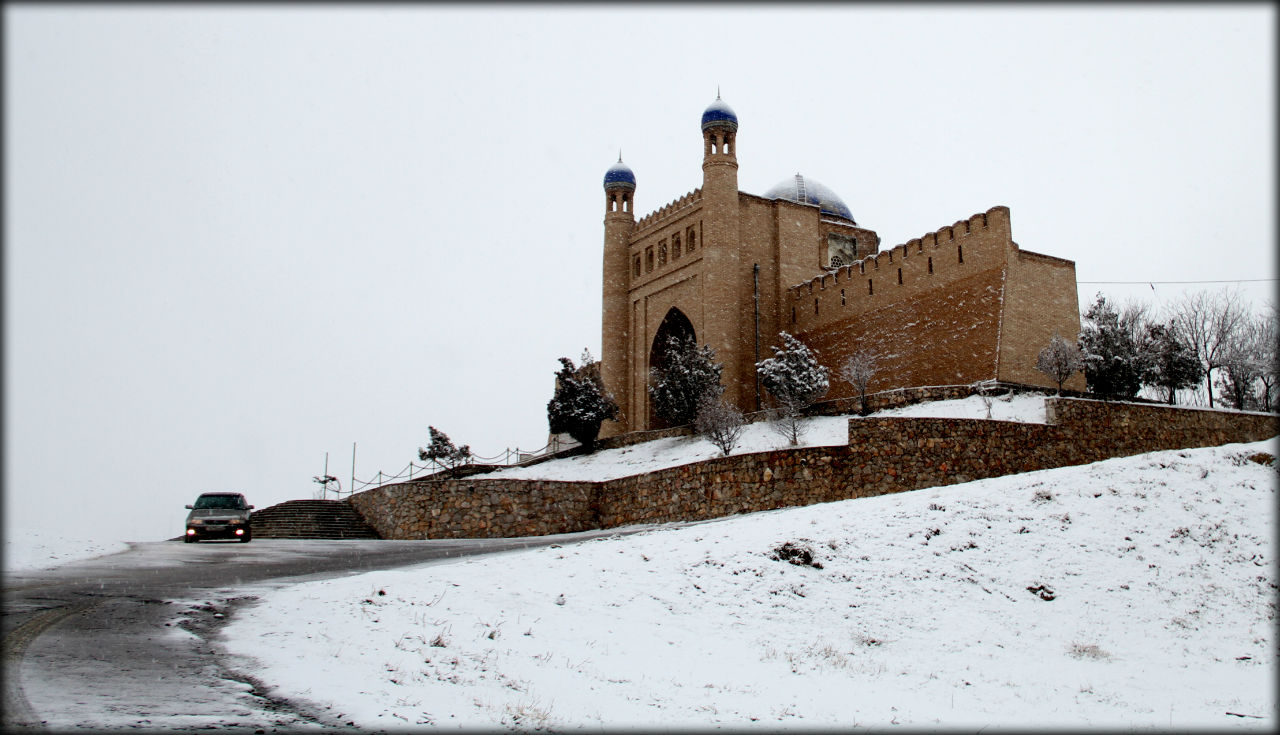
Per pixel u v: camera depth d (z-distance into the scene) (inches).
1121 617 633.0
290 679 442.0
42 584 666.8
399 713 403.2
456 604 618.2
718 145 1777.8
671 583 663.1
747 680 511.5
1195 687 530.3
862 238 1961.1
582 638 571.8
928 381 1476.4
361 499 1362.0
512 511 1196.5
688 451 1423.5
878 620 615.8
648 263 1963.6
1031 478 839.1
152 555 887.1
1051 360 1312.7
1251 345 1734.7
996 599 648.4
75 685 395.2
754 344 1753.2
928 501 790.5
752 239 1807.3
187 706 378.0
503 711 424.5
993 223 1418.6
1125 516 759.7
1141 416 1165.1
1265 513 775.1
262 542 1080.2
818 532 736.3
